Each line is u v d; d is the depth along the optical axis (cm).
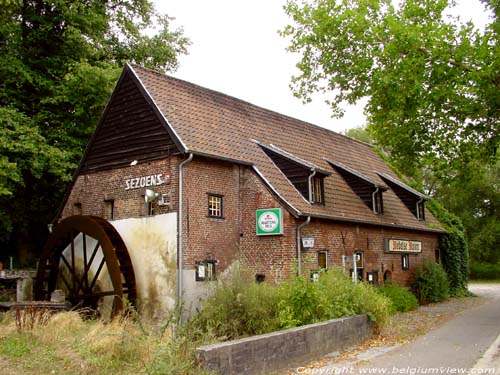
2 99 2256
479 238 5044
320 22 1692
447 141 1786
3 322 1268
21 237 2492
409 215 2620
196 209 1655
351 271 2023
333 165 2367
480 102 1612
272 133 2211
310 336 1037
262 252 1750
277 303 1217
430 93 1586
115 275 1617
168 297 1589
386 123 1825
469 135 1747
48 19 2398
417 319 1784
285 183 1884
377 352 1126
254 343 878
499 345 1209
